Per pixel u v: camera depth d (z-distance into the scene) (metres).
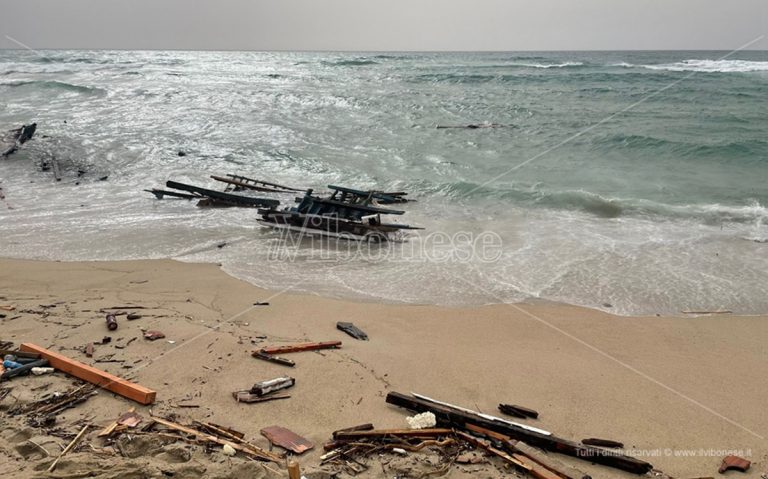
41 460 4.46
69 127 23.31
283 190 15.68
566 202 14.16
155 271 10.19
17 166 17.94
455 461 4.90
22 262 10.52
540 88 37.72
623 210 13.52
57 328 7.52
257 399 5.82
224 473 4.42
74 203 14.50
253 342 7.32
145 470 4.36
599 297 9.23
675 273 10.09
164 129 23.50
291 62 75.38
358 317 8.45
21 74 46.12
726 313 8.63
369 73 50.97
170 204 14.50
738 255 10.82
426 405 5.69
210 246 11.64
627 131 22.08
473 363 6.99
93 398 5.68
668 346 7.61
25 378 6.03
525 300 9.15
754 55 97.94
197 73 51.00
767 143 18.97
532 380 6.60
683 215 13.09
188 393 5.91
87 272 10.06
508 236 12.15
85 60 76.12
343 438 5.12
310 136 22.72
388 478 4.59
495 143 21.33
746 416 5.89
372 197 14.12
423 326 8.16
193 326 7.75
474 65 63.22
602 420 5.78
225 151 20.19
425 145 21.12
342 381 6.35
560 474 4.69
